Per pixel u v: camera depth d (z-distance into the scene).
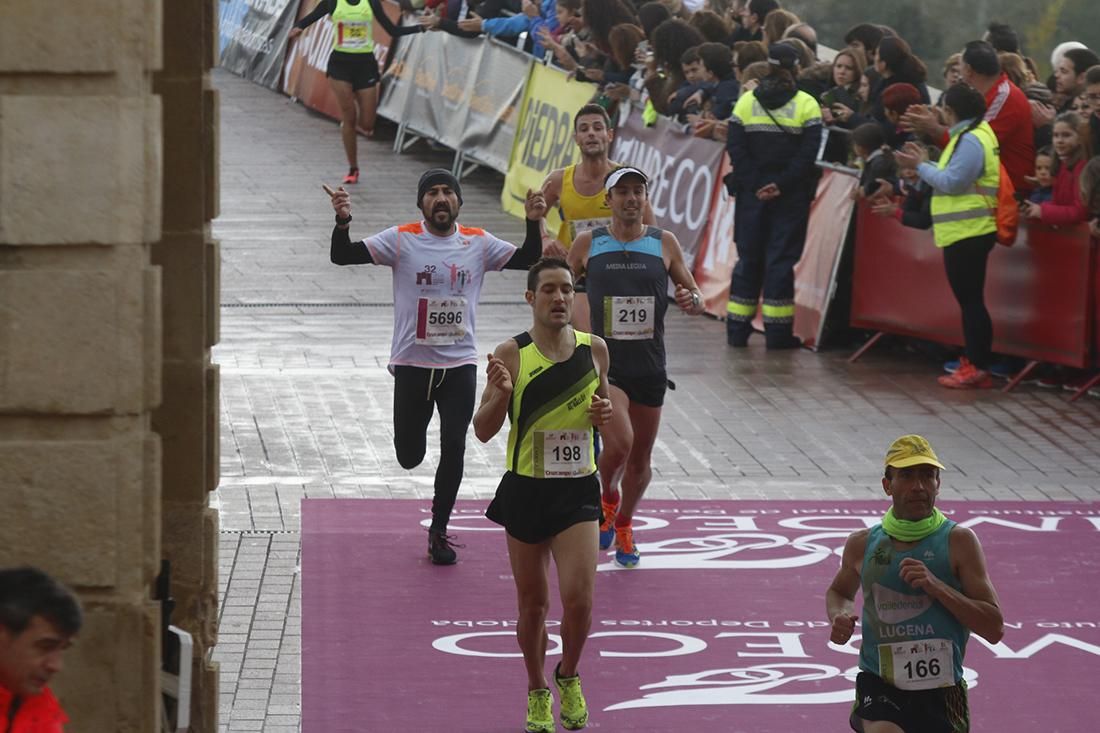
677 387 35.22
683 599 23.44
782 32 42.84
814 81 38.59
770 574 24.52
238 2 78.44
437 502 24.59
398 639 21.67
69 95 11.61
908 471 15.56
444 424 24.48
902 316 36.97
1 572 10.55
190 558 16.02
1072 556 25.45
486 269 24.98
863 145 37.09
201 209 15.55
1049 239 33.97
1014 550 25.66
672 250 24.16
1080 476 29.53
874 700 15.81
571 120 48.34
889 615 15.66
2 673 10.40
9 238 11.60
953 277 34.47
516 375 18.78
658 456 30.41
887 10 67.50
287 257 46.16
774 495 28.33
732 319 38.81
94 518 11.96
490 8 54.62
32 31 11.48
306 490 27.95
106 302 11.78
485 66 54.44
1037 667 21.20
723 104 42.03
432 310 24.41
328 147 61.59
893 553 15.63
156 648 12.20
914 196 36.25
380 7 55.22
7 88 11.60
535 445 18.72
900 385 35.56
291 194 53.84
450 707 19.61
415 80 59.56
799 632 22.33
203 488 16.02
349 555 24.83
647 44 45.50
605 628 22.31
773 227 38.38
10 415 11.89
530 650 18.95
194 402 15.80
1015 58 38.06
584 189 26.64
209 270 15.92
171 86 15.38
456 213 24.56
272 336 38.38
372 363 36.34
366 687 20.11
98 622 12.08
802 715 19.64
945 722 15.71
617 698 20.06
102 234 11.67
